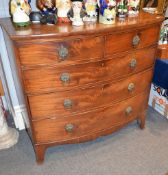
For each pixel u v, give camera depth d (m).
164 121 1.94
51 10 1.27
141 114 1.74
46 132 1.38
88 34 1.11
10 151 1.66
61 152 1.64
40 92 1.21
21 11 1.16
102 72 1.28
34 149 1.59
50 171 1.49
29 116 1.29
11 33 1.04
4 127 1.70
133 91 1.53
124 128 1.86
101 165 1.53
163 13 1.72
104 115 1.47
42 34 1.03
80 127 1.44
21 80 1.16
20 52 1.07
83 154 1.62
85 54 1.17
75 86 1.25
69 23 1.25
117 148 1.67
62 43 1.09
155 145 1.68
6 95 1.92
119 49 1.27
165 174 1.45
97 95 1.36
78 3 1.17
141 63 1.45
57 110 1.31
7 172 1.49
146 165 1.52
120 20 1.31
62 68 1.17
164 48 1.70
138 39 1.31
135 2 1.44
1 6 1.44
